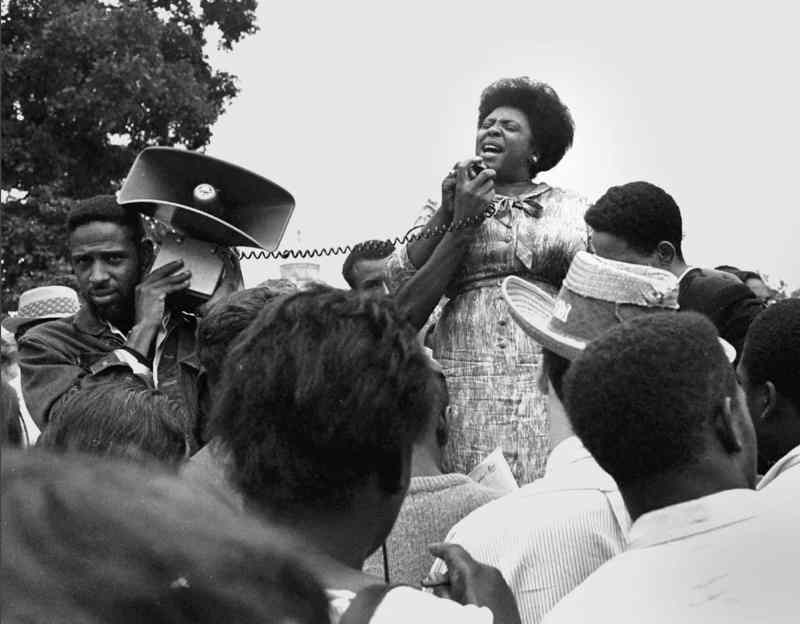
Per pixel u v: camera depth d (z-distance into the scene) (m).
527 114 4.61
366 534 1.89
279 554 0.73
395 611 1.61
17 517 0.69
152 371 4.18
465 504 3.12
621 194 4.48
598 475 2.78
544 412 4.30
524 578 2.65
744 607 1.90
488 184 4.32
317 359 1.82
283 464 1.82
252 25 19.77
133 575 0.69
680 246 4.59
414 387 1.86
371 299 1.92
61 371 4.27
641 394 2.11
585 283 3.30
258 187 4.30
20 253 16.25
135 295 4.27
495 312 4.38
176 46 18.97
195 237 4.30
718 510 2.04
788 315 3.06
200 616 0.70
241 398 1.86
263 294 2.91
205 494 0.74
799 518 1.98
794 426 3.06
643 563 2.02
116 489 0.71
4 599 0.68
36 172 17.08
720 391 2.15
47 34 16.70
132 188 4.29
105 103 16.81
